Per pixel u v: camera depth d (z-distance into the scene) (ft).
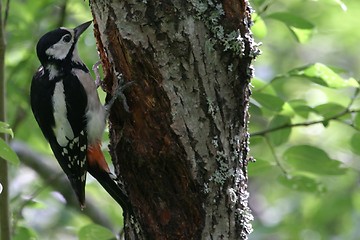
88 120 33.68
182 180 28.02
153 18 27.35
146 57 27.71
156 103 27.96
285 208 60.59
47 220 55.88
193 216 27.96
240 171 28.17
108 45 28.76
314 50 68.18
